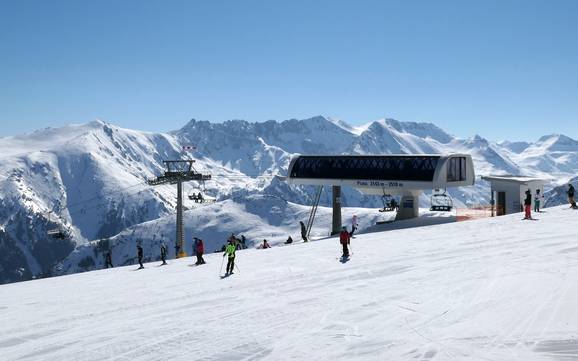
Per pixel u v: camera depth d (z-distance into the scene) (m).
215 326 20.84
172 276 35.09
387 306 21.48
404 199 64.56
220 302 24.98
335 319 20.41
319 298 23.94
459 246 34.47
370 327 19.06
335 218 69.75
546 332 16.75
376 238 43.19
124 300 27.52
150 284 32.31
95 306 26.56
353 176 66.88
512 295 21.03
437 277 25.72
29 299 30.55
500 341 16.41
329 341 18.03
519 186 58.28
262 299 24.80
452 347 16.33
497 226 42.72
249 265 35.72
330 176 68.44
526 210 44.84
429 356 15.83
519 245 32.47
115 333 21.02
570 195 51.72
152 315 23.53
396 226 59.50
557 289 21.16
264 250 44.31
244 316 21.97
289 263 34.75
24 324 23.70
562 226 39.25
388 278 26.78
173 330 20.73
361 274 28.55
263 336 19.09
